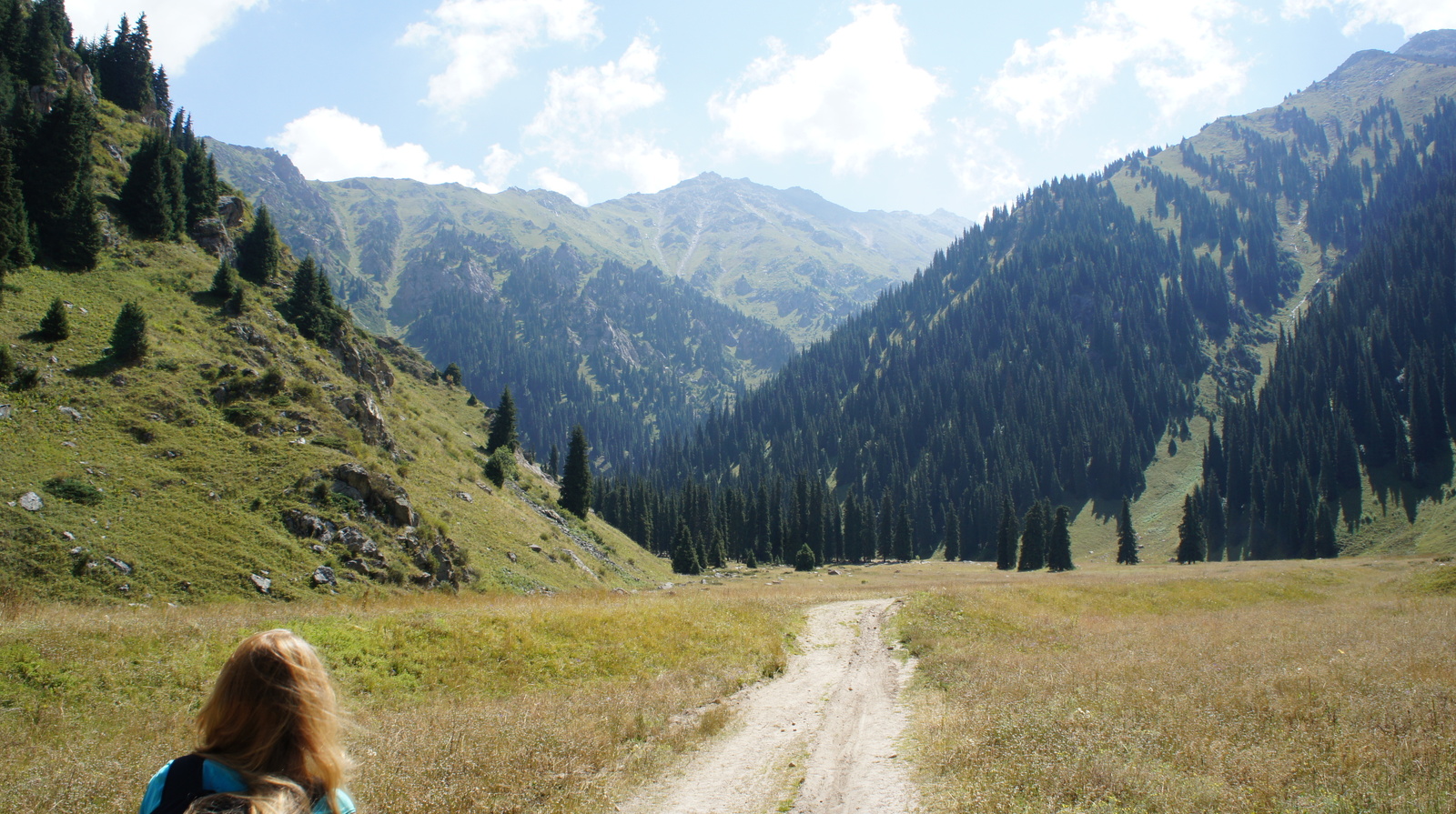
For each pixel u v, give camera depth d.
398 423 55.25
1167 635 26.03
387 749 11.80
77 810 8.95
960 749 12.35
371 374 57.97
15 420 30.61
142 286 44.84
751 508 131.12
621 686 18.78
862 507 138.50
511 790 10.51
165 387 36.91
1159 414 188.88
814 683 20.31
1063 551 90.38
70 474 29.47
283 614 22.52
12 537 25.70
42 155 43.19
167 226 51.38
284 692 3.32
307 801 3.19
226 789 3.07
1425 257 186.50
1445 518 119.69
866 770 12.27
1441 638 21.48
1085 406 186.38
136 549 27.77
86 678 14.82
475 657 20.00
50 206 42.50
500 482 61.91
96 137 56.59
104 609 22.34
